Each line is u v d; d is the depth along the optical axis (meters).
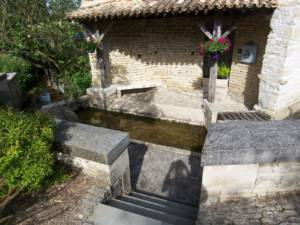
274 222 2.40
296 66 5.72
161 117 7.93
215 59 6.62
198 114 7.64
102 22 8.51
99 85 9.03
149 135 7.08
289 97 6.02
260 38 6.69
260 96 6.17
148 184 4.56
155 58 9.45
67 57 10.66
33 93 10.93
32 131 2.79
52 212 2.84
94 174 3.36
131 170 5.00
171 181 4.64
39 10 11.74
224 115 5.93
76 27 10.43
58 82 10.98
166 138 6.87
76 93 9.48
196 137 6.85
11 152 2.51
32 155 2.70
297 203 2.60
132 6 7.04
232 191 2.65
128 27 9.26
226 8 5.30
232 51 7.87
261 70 6.16
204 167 2.53
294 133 2.66
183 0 6.22
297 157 2.45
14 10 10.92
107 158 3.08
